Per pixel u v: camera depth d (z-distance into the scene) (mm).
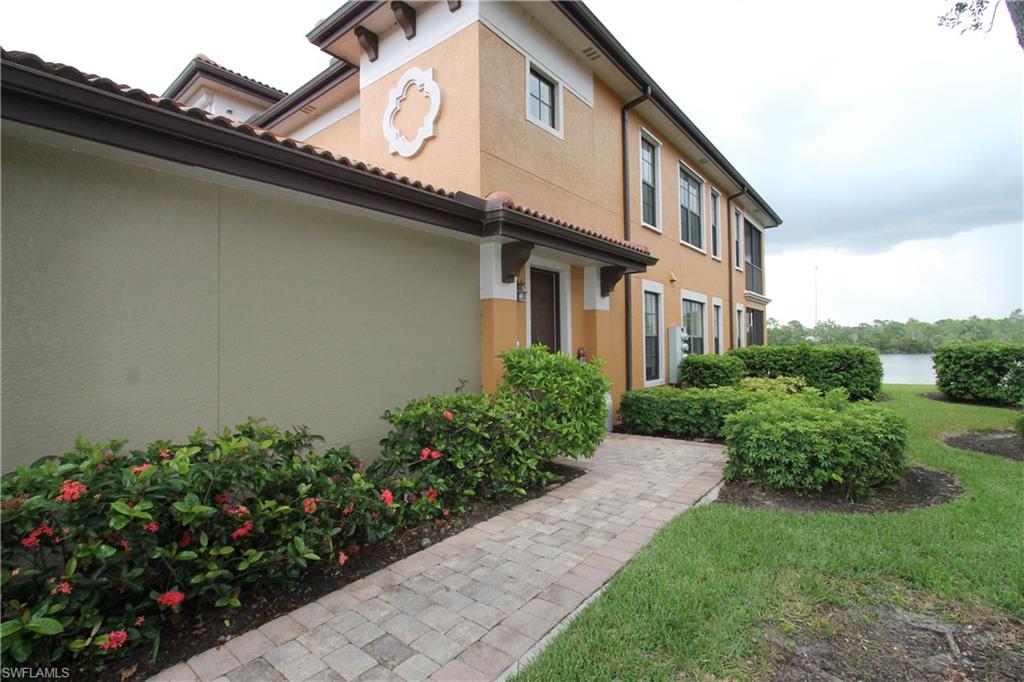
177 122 2906
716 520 3809
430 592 2867
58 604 2027
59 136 2734
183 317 3432
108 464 2508
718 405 7273
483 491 4445
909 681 2039
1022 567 2883
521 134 6707
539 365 5191
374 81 7320
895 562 2998
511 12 6617
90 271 3020
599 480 5191
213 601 2613
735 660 2164
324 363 4309
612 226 8898
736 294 15969
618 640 2305
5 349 2721
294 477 3105
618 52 8016
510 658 2248
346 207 4289
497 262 5875
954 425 7625
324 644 2373
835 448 4309
